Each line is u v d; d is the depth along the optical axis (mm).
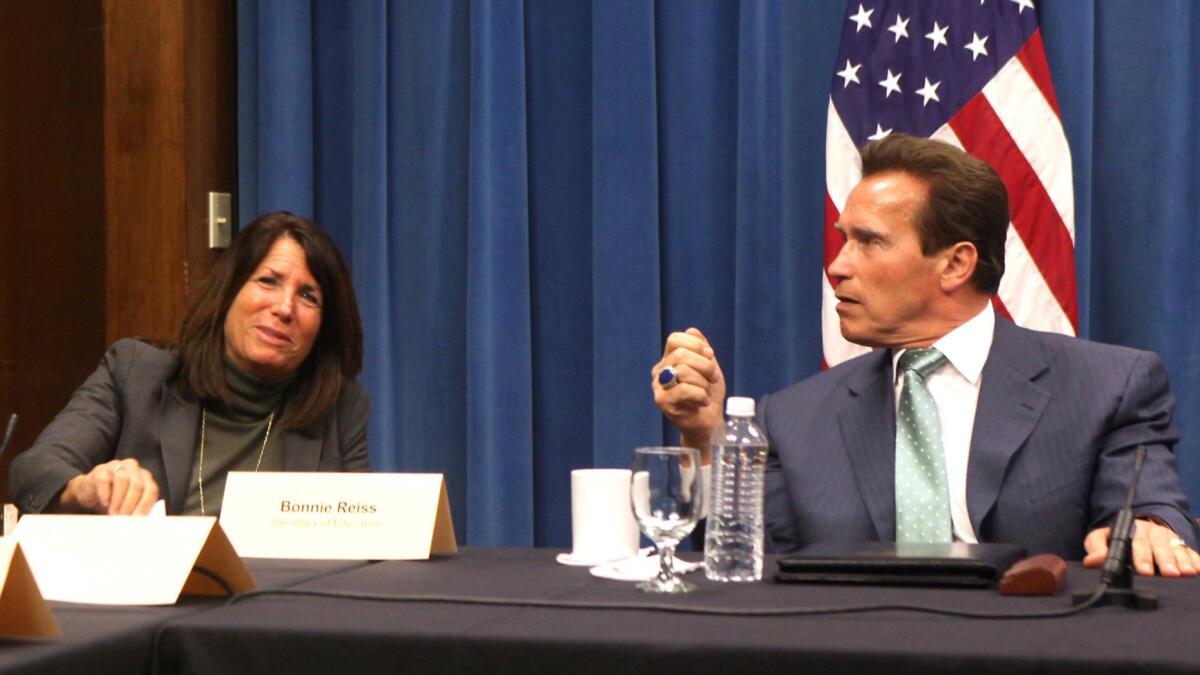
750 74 3473
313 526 1918
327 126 3967
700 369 2041
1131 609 1347
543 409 3744
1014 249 3150
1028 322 3127
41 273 4074
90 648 1217
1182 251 3236
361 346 2725
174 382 2613
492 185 3654
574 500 1896
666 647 1166
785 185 3484
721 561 1642
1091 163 3279
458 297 3793
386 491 1922
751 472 1680
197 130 3924
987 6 3252
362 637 1245
